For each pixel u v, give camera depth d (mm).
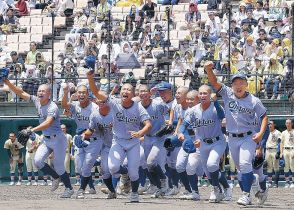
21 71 72312
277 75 67500
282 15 73562
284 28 72062
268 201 46719
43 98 45969
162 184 48125
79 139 46188
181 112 48406
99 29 74562
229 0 78312
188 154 45938
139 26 73812
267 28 72375
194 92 45781
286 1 76812
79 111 48125
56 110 45844
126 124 42938
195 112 43219
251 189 44469
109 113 45594
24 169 67000
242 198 40344
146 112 42844
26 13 79562
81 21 76125
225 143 43750
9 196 51938
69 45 74125
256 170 41281
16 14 78125
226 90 40344
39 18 77625
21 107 69375
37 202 41938
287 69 67625
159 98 51750
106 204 40938
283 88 67562
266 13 73938
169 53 71625
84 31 74812
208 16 74250
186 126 44469
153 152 47344
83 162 46656
